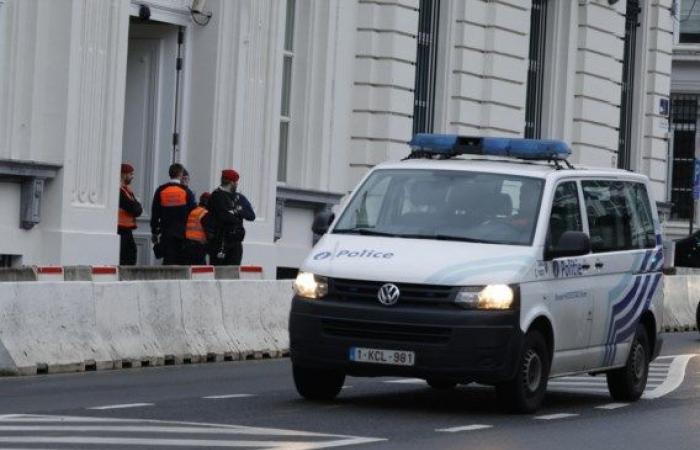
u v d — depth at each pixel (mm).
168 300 45438
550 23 85812
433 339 33188
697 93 132375
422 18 75125
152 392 36938
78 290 42438
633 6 95312
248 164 63969
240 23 63094
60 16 54625
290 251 67938
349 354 33594
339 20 69812
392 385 40656
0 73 53344
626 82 95562
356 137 71000
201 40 63031
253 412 32938
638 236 39719
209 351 46656
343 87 70375
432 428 31344
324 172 69500
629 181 39938
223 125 63062
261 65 64250
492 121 78375
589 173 37969
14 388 37375
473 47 77062
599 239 37562
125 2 56625
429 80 75625
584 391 41469
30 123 54250
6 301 40438
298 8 68812
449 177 36281
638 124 95938
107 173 56125
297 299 34344
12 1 53594
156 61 62812
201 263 58281
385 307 33406
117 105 56469
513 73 79812
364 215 35875
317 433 29594
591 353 37000
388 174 36719
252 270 53875
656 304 40375
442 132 75875
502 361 33375
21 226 53844
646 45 95938
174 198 57906
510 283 33594
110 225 56312
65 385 38281
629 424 33719
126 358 43562
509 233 35000
